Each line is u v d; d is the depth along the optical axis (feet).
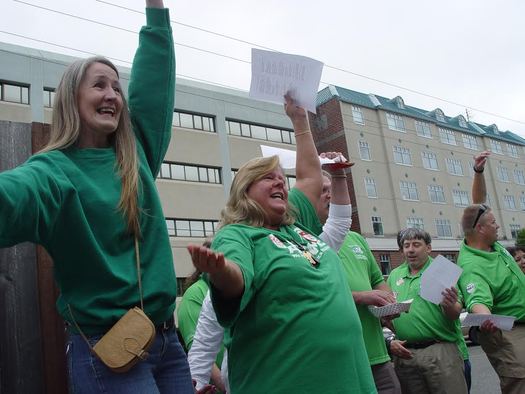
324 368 5.97
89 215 5.52
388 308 10.55
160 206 6.29
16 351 6.84
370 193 102.73
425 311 12.60
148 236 5.98
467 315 11.49
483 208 13.25
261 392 6.04
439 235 111.75
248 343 6.31
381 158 107.34
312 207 8.75
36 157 5.50
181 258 72.18
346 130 103.71
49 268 7.24
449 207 116.57
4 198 4.34
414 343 12.67
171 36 7.47
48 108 64.34
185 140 78.95
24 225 4.71
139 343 5.15
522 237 113.70
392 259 100.48
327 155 10.27
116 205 5.70
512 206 135.23
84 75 6.23
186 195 76.18
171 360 5.90
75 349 5.42
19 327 6.93
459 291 13.00
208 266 4.93
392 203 105.40
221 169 81.30
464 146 128.57
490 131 147.43
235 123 86.58
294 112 9.08
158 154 7.12
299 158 9.12
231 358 6.52
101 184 5.80
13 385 6.72
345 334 6.23
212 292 5.43
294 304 6.20
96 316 5.32
